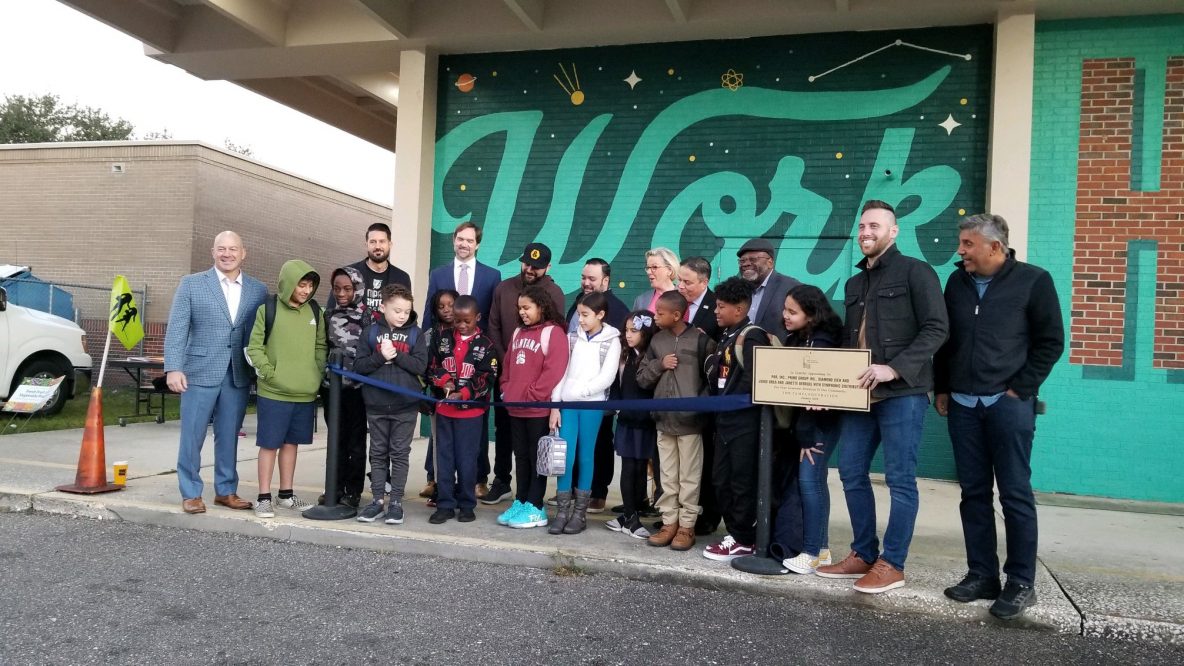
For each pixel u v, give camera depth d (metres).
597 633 3.52
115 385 14.62
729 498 4.43
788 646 3.44
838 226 7.74
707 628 3.62
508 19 8.18
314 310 5.32
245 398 5.33
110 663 3.07
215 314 5.13
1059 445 6.96
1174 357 6.79
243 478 6.42
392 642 3.36
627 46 8.38
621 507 5.65
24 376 9.48
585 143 8.47
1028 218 7.08
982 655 3.40
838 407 3.91
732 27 7.80
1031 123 7.08
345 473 5.43
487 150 8.76
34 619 3.49
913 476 3.92
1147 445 6.80
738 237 8.01
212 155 14.95
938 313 3.76
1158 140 6.89
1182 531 5.54
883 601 3.89
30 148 15.40
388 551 4.69
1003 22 7.08
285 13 9.04
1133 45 6.97
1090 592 3.99
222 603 3.76
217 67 10.02
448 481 5.09
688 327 4.66
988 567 3.88
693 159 8.16
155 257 14.68
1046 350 3.66
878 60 7.68
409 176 8.69
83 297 14.95
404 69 8.79
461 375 5.02
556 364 4.91
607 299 5.10
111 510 5.25
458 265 6.02
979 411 3.82
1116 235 6.93
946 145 7.50
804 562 4.17
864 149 7.70
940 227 7.49
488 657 3.23
